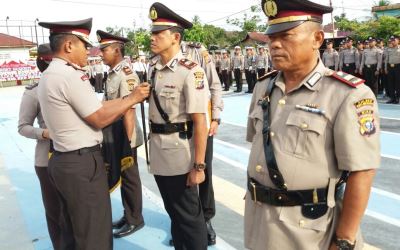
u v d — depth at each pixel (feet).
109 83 11.84
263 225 5.83
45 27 8.14
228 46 100.83
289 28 5.27
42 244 12.07
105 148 9.53
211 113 12.29
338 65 46.34
